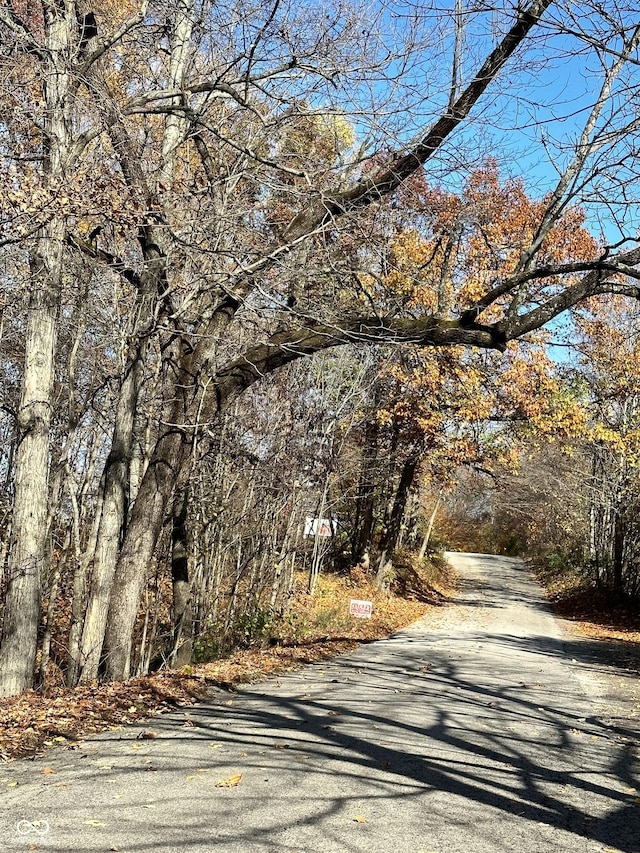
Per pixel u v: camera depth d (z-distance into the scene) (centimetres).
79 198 896
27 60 1040
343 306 1293
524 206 2169
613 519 3344
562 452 3356
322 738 814
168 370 1409
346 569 3134
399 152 1117
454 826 561
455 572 4838
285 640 1731
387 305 1580
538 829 572
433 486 4294
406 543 4238
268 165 1155
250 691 1101
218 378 1194
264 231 1288
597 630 2619
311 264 1180
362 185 1152
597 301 2616
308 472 2006
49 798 571
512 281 1025
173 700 988
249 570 2020
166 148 1227
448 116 1041
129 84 1384
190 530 1612
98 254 1117
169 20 1187
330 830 531
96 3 1198
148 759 696
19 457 1062
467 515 7556
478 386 2552
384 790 638
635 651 2008
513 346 2522
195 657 1458
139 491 1184
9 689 1027
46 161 988
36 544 1059
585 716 1064
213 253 1095
